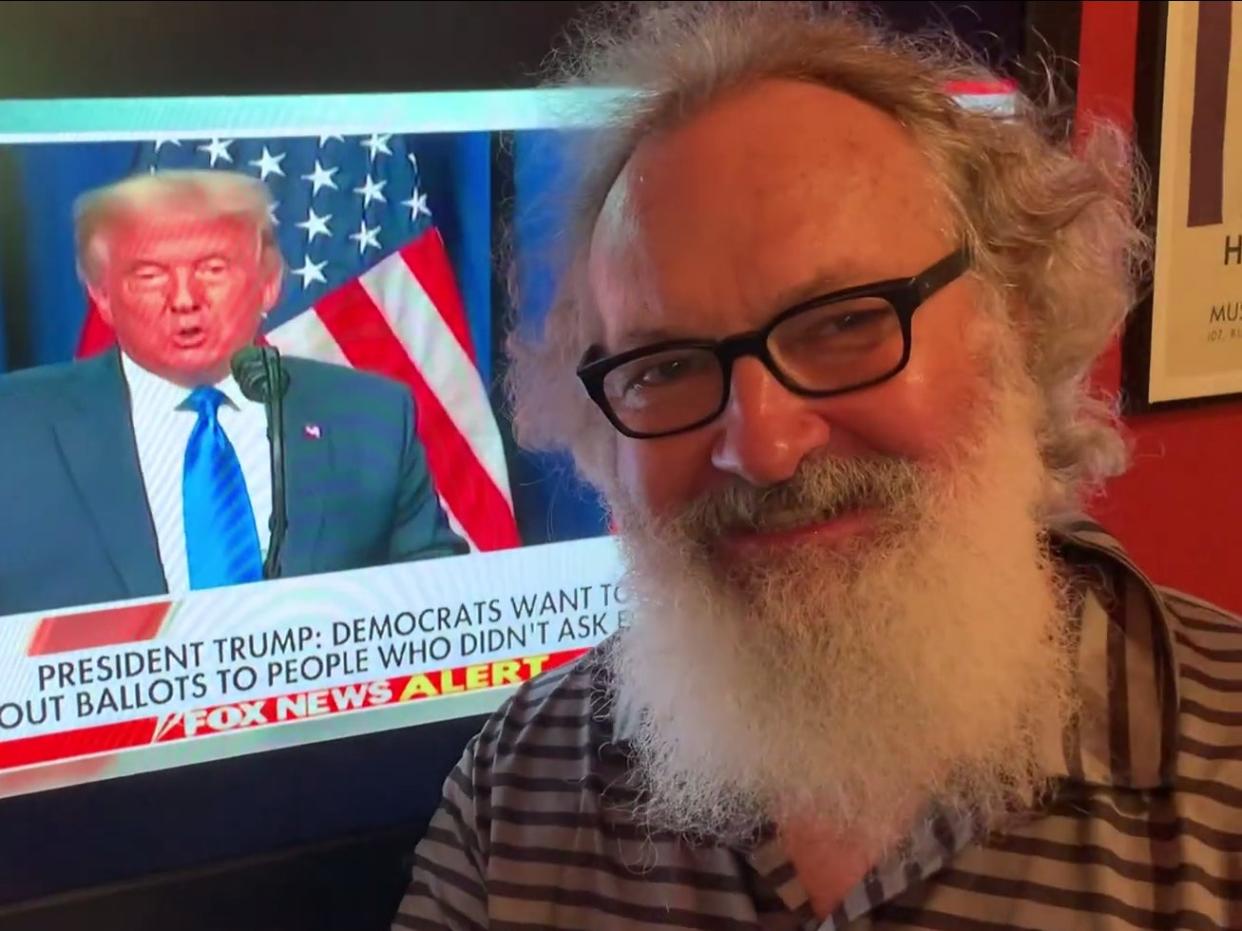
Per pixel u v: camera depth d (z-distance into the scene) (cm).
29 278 112
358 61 122
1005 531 86
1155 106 131
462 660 134
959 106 91
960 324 84
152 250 116
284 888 128
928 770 85
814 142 83
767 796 90
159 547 120
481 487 132
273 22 118
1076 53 144
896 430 81
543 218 120
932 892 81
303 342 123
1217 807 79
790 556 83
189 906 125
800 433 81
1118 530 135
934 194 85
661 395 85
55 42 111
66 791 119
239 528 123
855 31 96
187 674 123
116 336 116
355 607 128
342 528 126
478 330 130
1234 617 91
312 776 129
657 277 83
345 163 122
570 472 135
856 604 82
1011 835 81
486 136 127
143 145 115
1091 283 96
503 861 97
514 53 128
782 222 80
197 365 119
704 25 99
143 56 114
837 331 81
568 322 103
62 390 115
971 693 83
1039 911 79
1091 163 98
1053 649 86
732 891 88
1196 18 133
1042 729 83
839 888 88
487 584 133
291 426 123
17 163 111
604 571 139
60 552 116
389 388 127
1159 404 132
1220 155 133
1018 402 89
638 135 92
